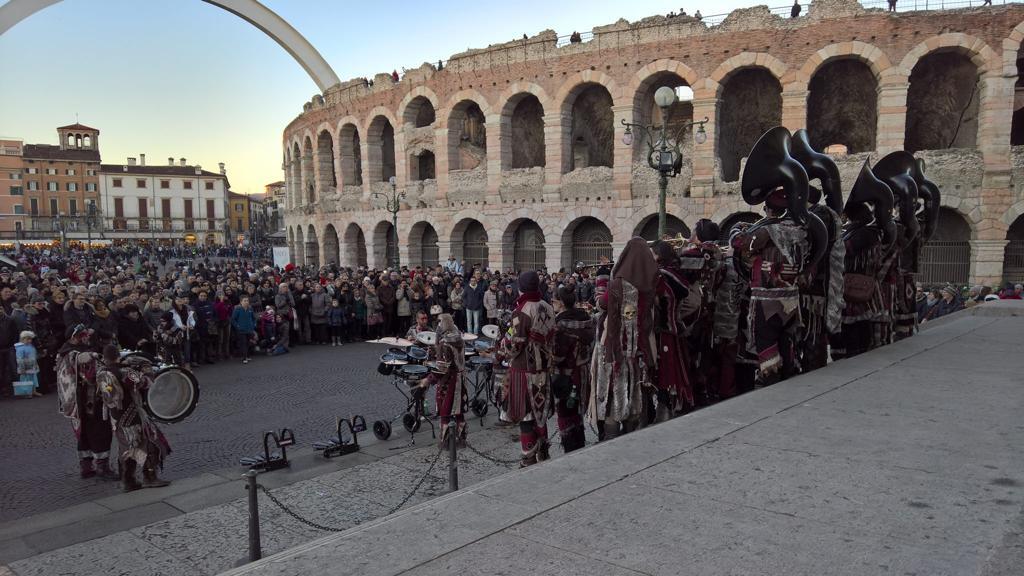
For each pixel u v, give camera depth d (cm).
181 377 900
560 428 786
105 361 874
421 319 1345
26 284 2380
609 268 912
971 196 2723
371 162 4494
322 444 1012
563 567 270
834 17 2795
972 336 964
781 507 329
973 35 2661
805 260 684
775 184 681
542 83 3462
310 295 2358
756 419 500
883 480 365
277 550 653
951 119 2975
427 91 3966
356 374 1789
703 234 753
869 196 815
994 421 486
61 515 791
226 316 2008
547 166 3488
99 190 11906
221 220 12950
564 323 785
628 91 3203
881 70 2748
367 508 763
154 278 3256
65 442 1183
